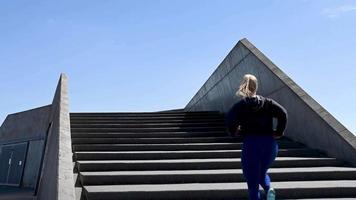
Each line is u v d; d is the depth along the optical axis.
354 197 6.22
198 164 7.48
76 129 10.41
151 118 12.95
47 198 6.14
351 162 7.67
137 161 7.56
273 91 10.81
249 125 4.60
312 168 7.48
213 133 10.55
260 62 11.41
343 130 8.11
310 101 9.26
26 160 25.17
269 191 4.52
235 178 6.79
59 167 5.19
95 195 5.72
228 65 14.16
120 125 11.41
